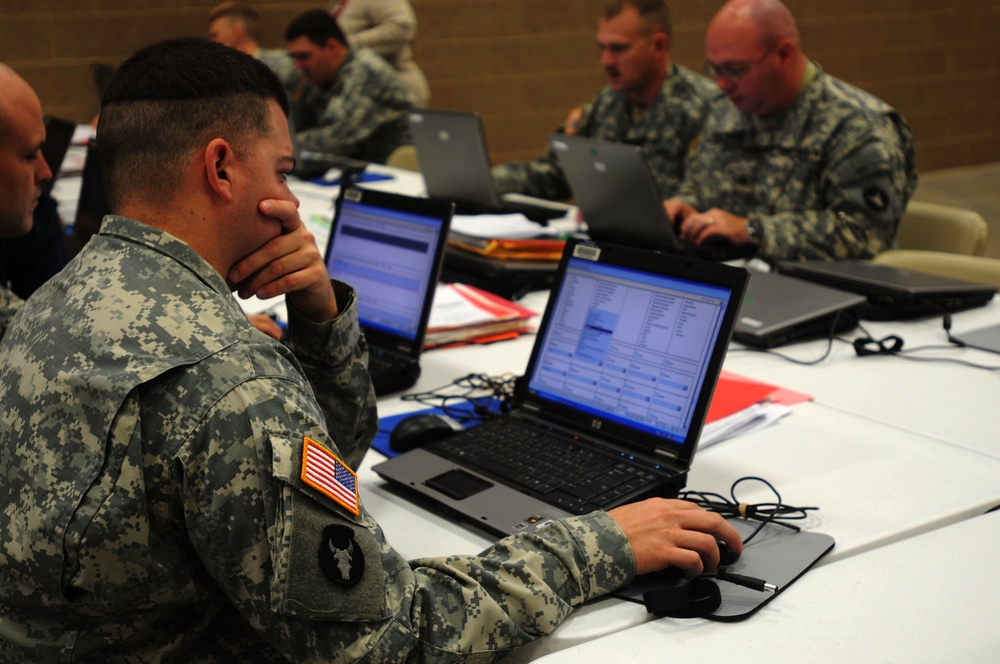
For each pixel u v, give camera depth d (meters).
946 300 2.00
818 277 2.14
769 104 2.61
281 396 0.85
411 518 1.25
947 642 0.94
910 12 6.54
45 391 0.86
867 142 2.49
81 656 0.87
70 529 0.81
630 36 3.15
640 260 1.39
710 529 1.08
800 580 1.07
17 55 4.78
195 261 0.90
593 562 1.01
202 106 0.90
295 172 3.67
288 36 4.27
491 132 5.84
